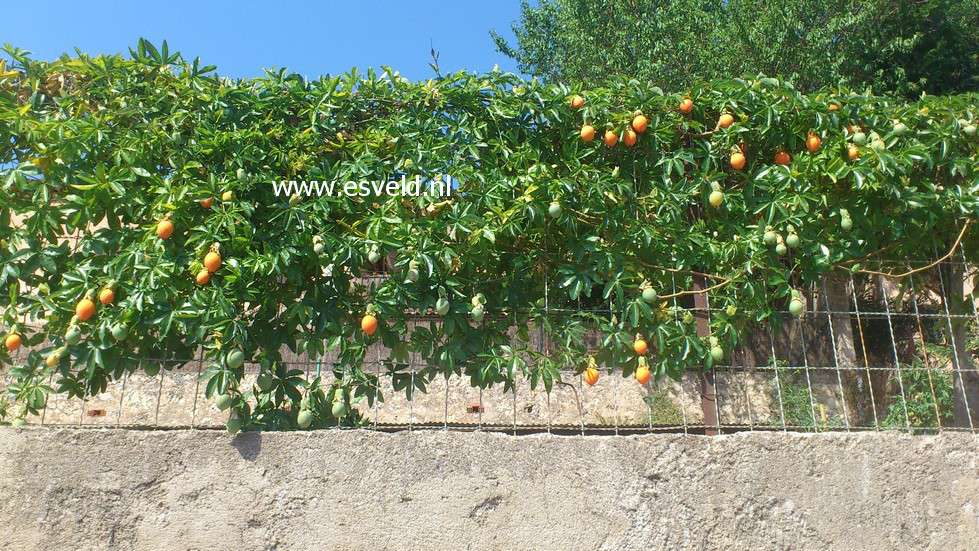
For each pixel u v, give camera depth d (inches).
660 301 145.4
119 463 126.0
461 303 138.7
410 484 127.6
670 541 127.6
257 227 140.9
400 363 140.6
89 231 137.5
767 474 131.3
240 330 129.1
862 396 273.1
